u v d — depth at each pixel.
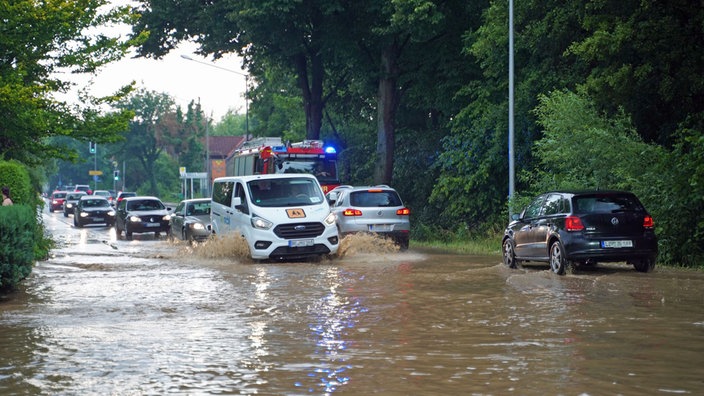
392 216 23.62
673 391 6.66
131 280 16.17
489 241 25.77
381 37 34.38
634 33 19.28
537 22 24.38
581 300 12.39
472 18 33.78
